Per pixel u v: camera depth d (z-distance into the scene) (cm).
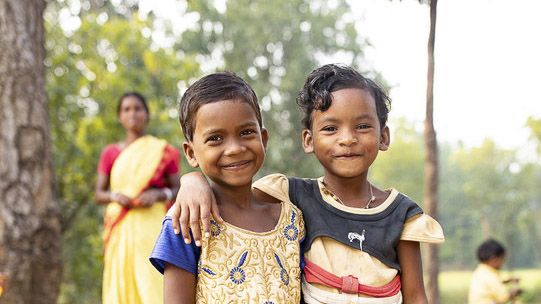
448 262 5269
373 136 227
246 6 2200
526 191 3556
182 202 204
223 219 208
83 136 790
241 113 201
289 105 2134
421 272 233
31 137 466
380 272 221
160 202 468
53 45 842
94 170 815
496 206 3662
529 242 4469
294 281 212
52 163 484
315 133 232
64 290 919
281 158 2047
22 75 466
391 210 231
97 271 883
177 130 827
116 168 470
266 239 210
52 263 468
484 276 740
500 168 3628
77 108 816
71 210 867
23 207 455
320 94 227
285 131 2155
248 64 2248
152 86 875
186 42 2130
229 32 2170
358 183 234
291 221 222
